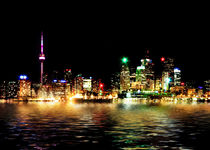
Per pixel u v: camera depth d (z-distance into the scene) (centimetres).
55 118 9369
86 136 5453
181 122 8206
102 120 8700
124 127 6888
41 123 7750
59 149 4316
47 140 5012
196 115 11244
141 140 5031
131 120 8769
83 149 4338
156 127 6906
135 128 6688
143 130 6325
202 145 4638
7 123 7744
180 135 5625
